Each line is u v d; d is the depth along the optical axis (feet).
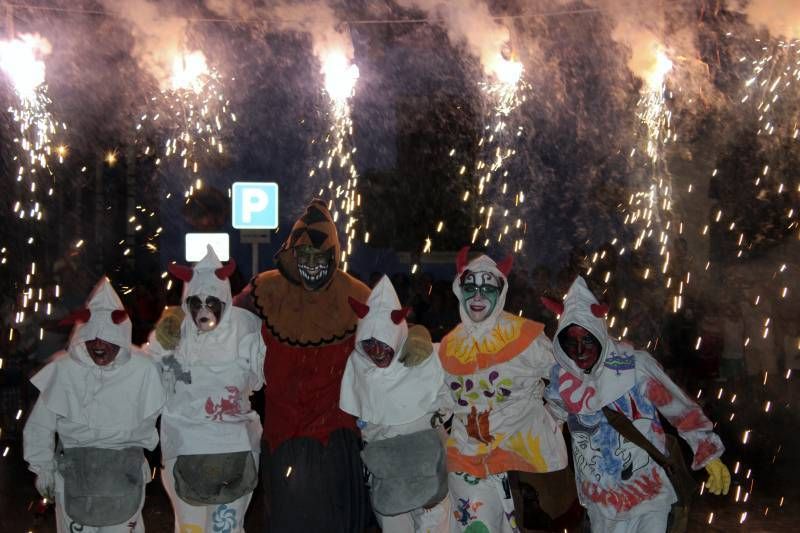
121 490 22.70
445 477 23.39
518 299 41.14
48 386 22.82
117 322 22.71
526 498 23.82
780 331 41.22
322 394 24.11
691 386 40.01
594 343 21.48
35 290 41.63
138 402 22.98
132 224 51.29
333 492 23.81
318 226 24.64
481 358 23.47
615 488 21.40
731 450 38.96
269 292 24.73
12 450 39.73
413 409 23.07
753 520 31.35
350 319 24.59
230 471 23.18
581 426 21.76
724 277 44.86
